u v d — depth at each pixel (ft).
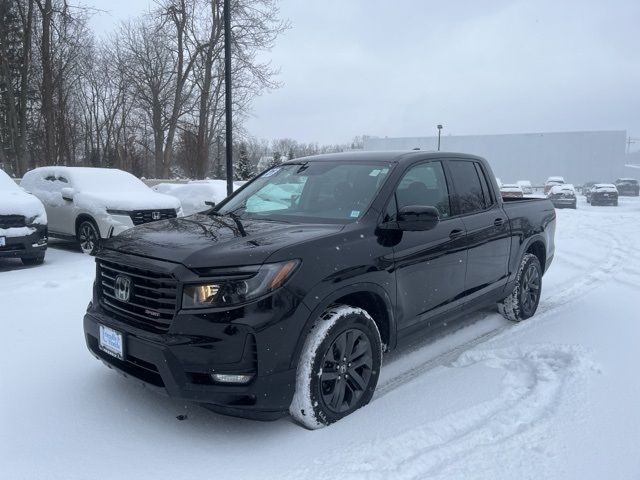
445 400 12.24
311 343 10.61
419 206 12.27
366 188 13.43
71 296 21.12
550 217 20.71
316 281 10.62
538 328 17.84
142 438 10.66
